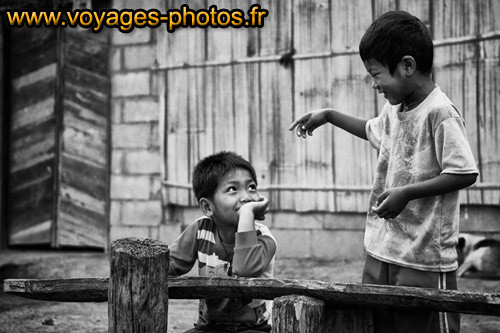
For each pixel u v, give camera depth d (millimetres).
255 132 8711
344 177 8289
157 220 9367
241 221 3443
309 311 2939
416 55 3434
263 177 8672
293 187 8523
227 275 3621
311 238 8469
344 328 3279
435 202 3439
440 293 2885
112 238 9641
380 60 3469
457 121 3369
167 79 9242
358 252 8258
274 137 8609
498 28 7410
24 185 10211
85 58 9867
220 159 3697
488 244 7305
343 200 8281
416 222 3473
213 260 3650
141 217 9445
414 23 3486
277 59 8547
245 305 3570
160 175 9312
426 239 3445
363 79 8125
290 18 8484
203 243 3684
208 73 8969
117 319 3070
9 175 10281
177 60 9156
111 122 9609
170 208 9305
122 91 9539
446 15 7660
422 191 3291
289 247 8578
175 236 9227
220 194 3623
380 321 3518
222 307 3582
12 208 10273
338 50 8242
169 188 9250
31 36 10141
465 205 7605
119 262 3059
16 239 10219
